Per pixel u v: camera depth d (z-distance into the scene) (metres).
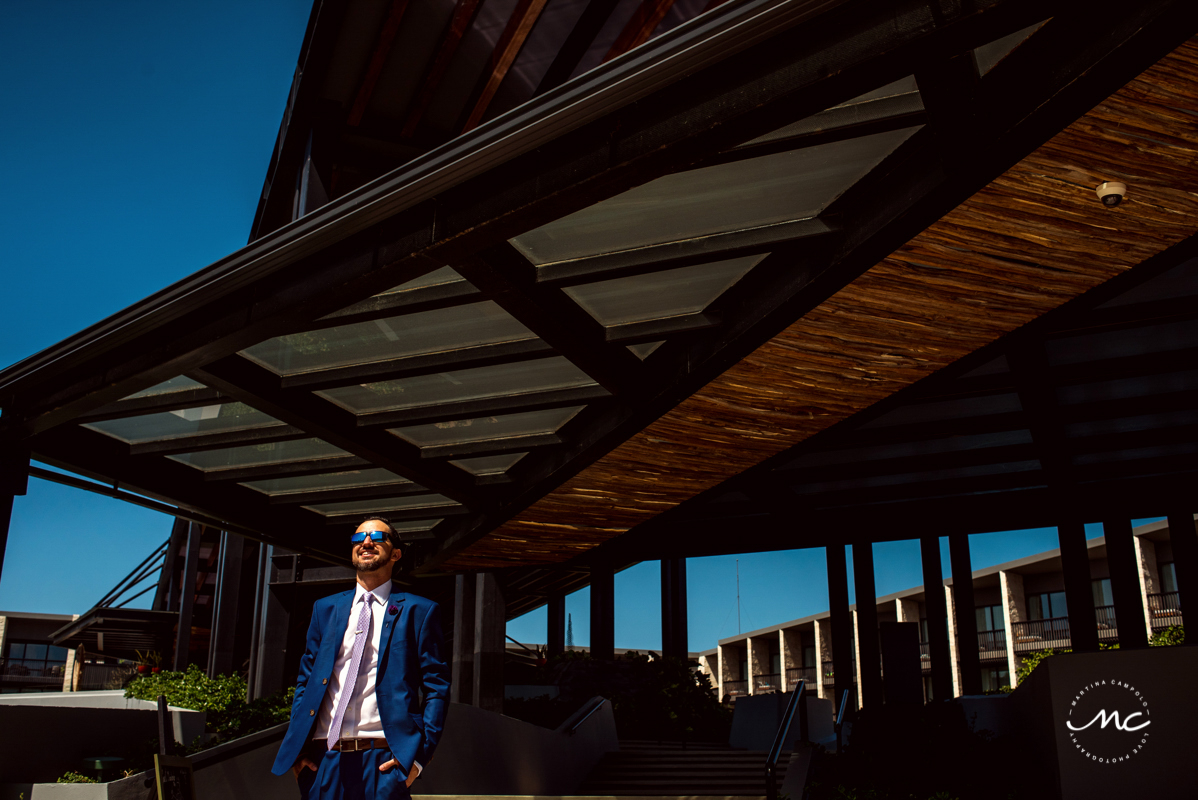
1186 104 4.53
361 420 9.16
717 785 14.85
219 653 19.91
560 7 14.16
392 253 6.00
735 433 8.72
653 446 9.01
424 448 10.08
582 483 10.05
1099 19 4.25
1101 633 32.09
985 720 11.52
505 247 6.21
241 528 11.91
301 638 19.95
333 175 18.06
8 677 43.34
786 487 14.09
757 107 4.55
